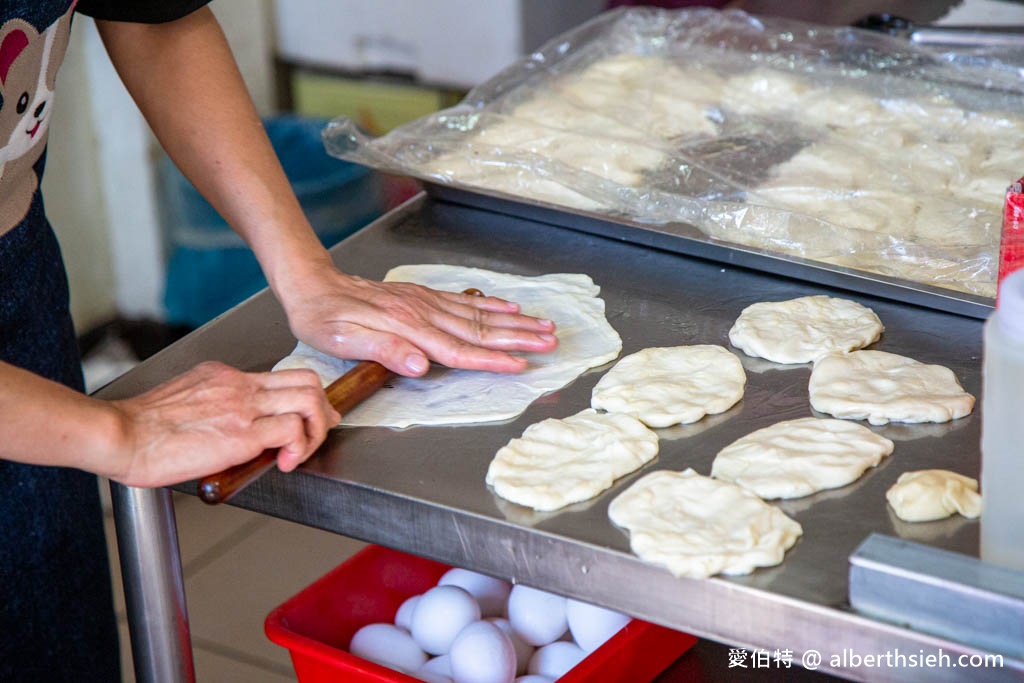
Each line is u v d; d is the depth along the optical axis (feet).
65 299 3.92
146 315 8.72
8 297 3.57
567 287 3.96
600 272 4.09
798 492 2.85
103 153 8.17
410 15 8.64
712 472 2.97
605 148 4.62
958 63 5.34
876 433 3.10
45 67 3.38
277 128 8.61
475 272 4.09
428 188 4.57
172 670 3.49
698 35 5.71
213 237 8.27
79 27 7.79
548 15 8.54
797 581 2.55
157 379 3.51
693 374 3.42
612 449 3.05
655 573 2.62
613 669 3.39
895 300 3.80
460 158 4.54
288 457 2.97
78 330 8.50
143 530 3.28
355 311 3.43
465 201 4.55
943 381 3.30
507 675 3.47
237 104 3.81
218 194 3.74
